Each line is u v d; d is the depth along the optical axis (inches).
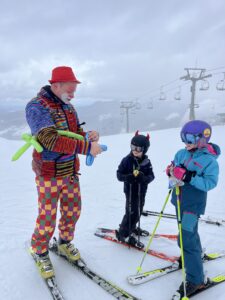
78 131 108.7
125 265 114.5
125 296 93.6
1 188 234.7
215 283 100.0
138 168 124.5
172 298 91.6
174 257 118.9
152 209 182.4
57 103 96.7
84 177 272.8
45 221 102.2
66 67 95.5
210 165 92.5
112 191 222.2
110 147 484.4
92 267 113.0
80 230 147.0
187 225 94.0
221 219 157.1
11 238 136.0
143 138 121.9
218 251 124.4
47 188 100.1
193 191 95.3
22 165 341.7
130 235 128.8
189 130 94.3
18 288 99.1
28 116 93.0
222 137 511.2
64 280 103.7
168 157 362.9
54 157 97.5
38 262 105.6
